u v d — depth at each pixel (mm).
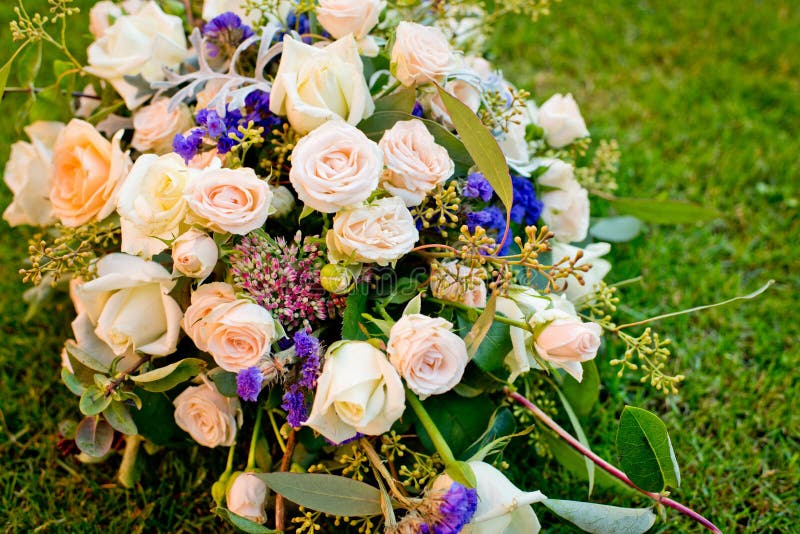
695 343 851
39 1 1138
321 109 648
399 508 658
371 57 704
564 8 1248
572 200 755
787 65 1152
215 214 625
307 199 628
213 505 731
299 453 696
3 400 798
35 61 757
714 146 1025
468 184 686
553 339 631
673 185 971
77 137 708
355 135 636
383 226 638
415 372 617
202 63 699
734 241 929
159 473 761
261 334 628
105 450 688
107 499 748
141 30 743
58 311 849
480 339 629
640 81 1131
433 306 685
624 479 675
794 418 799
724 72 1140
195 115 691
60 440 752
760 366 838
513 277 689
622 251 914
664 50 1181
